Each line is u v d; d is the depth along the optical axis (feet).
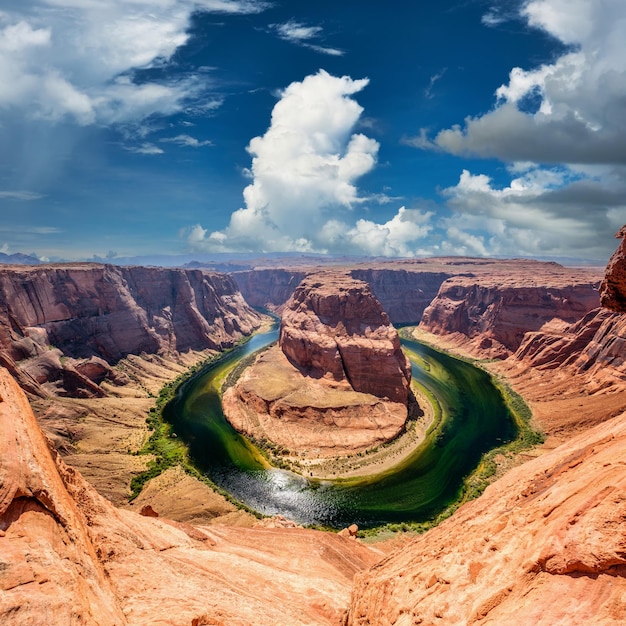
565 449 75.66
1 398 63.05
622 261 80.38
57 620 38.17
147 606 54.24
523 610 36.24
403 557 80.64
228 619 57.62
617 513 35.94
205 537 105.40
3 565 40.47
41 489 51.49
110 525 73.97
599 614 31.68
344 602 87.35
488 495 79.36
